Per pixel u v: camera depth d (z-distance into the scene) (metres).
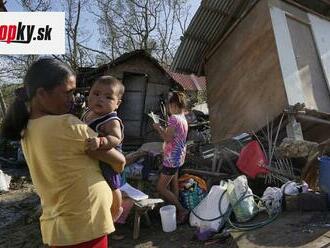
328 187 5.04
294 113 7.12
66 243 1.94
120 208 2.39
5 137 2.07
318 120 7.50
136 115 15.87
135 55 15.72
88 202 1.96
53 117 1.97
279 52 7.51
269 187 5.78
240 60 8.64
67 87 2.02
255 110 8.12
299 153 6.33
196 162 7.17
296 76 7.61
